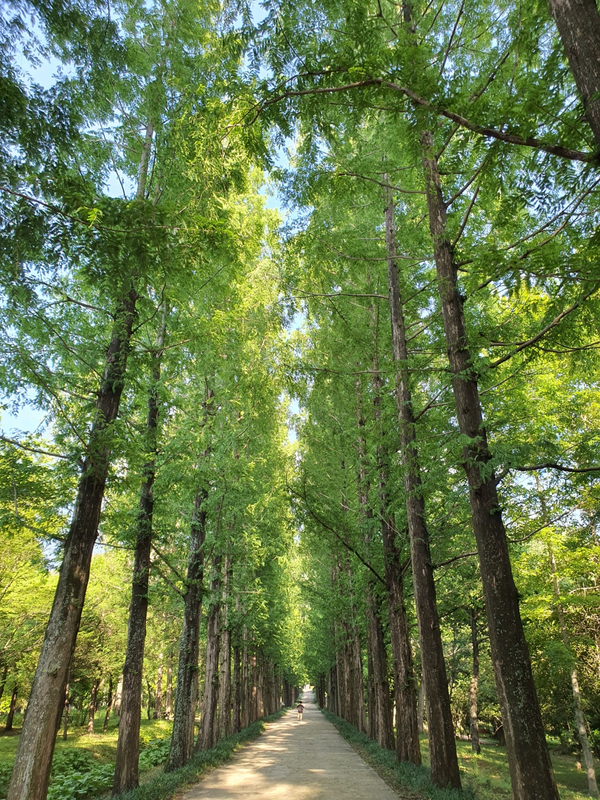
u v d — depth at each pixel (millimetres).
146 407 9734
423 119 4281
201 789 8359
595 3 3410
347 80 4539
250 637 21938
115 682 26344
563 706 16641
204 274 7910
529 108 3602
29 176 4129
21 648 16828
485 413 9562
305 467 12258
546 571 13852
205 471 9734
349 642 22578
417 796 7219
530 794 4176
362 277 11094
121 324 7098
